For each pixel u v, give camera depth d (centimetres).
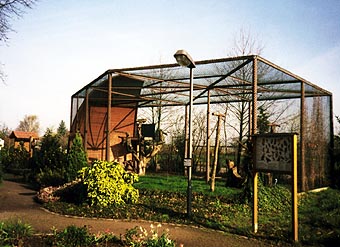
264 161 682
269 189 967
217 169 1759
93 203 917
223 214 830
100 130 1875
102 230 682
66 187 1084
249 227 712
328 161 1364
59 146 1698
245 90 1420
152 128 1831
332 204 910
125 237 554
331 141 1408
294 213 624
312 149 1256
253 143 708
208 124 1439
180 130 2241
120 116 1939
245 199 934
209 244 595
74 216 826
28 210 905
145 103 1933
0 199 1080
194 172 1886
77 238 530
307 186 1195
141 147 1789
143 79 1267
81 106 1689
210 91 1526
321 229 698
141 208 901
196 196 1045
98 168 963
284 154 648
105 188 920
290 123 1364
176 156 2006
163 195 1081
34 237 566
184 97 1684
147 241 530
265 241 622
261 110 1675
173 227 725
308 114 1260
